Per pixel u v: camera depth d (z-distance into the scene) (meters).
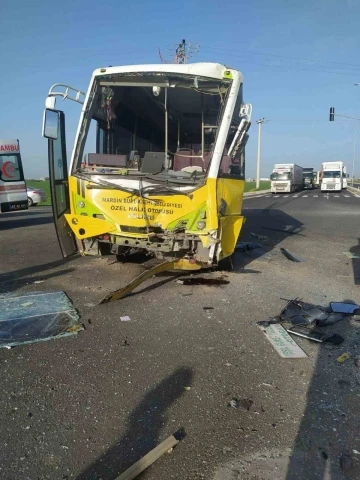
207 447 2.74
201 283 6.57
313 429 2.96
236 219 6.86
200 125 6.84
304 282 6.97
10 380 3.47
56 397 3.25
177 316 5.07
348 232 13.47
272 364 3.90
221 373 3.71
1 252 8.90
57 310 5.06
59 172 6.51
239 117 6.92
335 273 7.75
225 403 3.24
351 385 3.57
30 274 6.88
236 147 6.93
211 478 2.48
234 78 6.20
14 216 18.75
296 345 4.33
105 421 2.98
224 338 4.46
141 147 7.12
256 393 3.40
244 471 2.54
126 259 7.90
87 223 6.54
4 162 16.66
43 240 10.73
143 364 3.83
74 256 8.37
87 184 6.46
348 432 2.94
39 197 27.39
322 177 53.59
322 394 3.41
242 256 9.12
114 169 6.59
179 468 2.55
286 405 3.24
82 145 6.65
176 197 6.10
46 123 6.11
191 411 3.12
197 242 6.28
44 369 3.67
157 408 3.15
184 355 4.04
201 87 6.35
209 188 6.00
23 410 3.08
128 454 2.66
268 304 5.66
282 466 2.59
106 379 3.54
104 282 6.45
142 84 6.54
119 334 4.47
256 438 2.84
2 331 4.43
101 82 6.65
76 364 3.78
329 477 2.51
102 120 7.06
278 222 16.34
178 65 6.29
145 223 6.25
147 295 5.85
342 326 4.95
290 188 49.38
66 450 2.68
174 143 6.98
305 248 10.42
